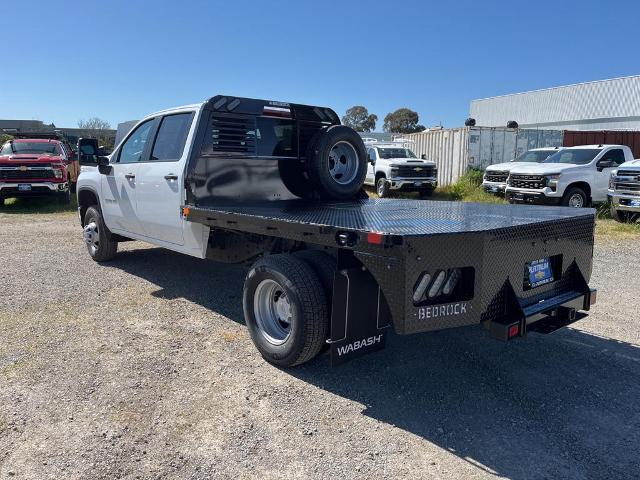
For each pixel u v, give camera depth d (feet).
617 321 17.16
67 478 8.84
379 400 11.62
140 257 25.64
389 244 9.64
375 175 60.80
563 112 130.31
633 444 10.02
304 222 11.78
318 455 9.57
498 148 64.90
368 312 11.64
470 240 10.28
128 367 13.08
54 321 16.30
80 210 25.25
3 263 24.27
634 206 38.19
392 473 9.08
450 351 14.40
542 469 9.23
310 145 18.83
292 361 12.46
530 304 11.84
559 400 11.71
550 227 12.18
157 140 19.02
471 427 10.58
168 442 9.92
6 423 10.47
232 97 17.53
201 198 16.99
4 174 44.68
